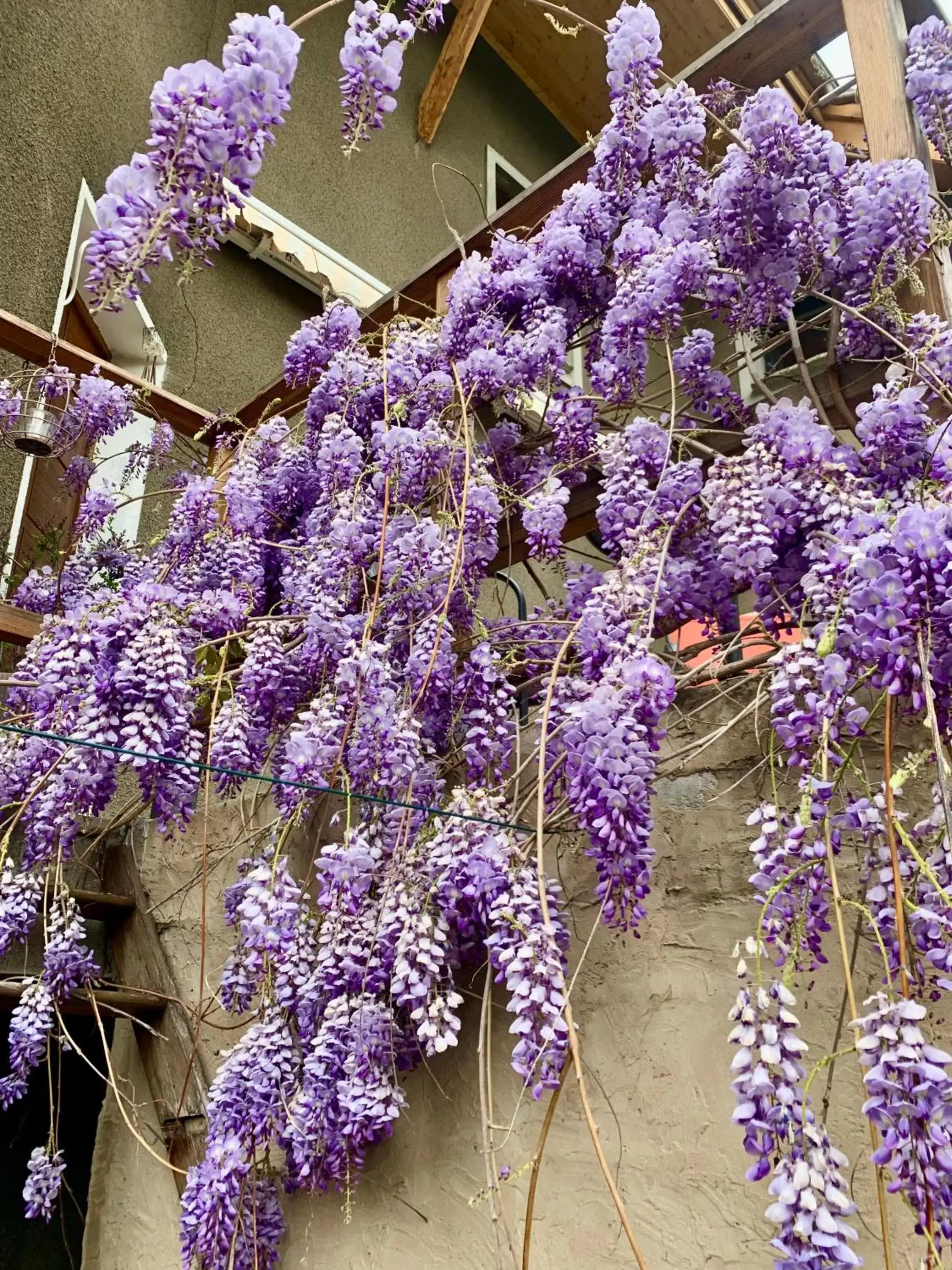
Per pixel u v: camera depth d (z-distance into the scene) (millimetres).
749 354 1566
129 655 1261
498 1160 1272
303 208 4355
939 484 1030
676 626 1366
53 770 1334
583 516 1830
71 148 3043
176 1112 1781
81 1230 2008
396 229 4887
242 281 3920
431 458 1497
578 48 5641
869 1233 937
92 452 2385
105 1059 2139
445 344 1649
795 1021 702
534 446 1674
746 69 1560
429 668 1231
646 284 1382
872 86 1341
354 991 1232
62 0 3004
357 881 1188
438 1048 1053
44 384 2096
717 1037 1123
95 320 3344
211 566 1819
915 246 1237
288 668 1462
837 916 780
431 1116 1383
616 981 1241
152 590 1346
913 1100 622
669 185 1480
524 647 1521
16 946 2018
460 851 1108
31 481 2805
